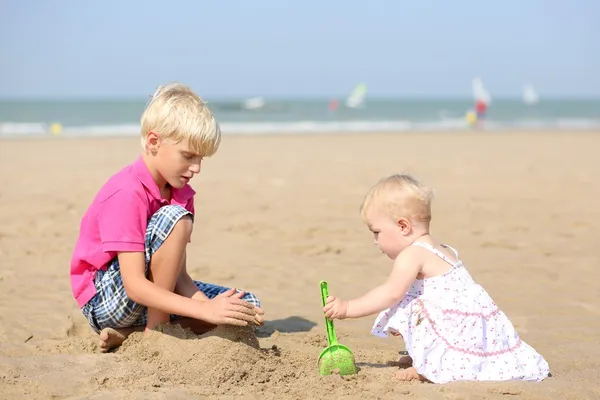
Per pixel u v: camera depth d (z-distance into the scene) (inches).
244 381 118.3
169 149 129.2
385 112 2153.1
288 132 1069.1
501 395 113.3
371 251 240.8
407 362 133.5
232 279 203.6
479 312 125.4
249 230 271.0
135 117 1534.2
